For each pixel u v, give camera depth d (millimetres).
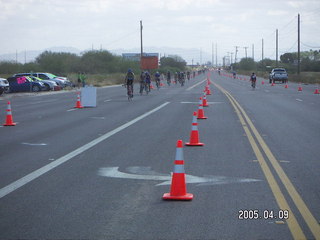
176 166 8086
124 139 14953
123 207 7625
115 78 80688
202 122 19609
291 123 19281
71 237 6297
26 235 6383
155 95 39719
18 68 90938
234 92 44125
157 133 16312
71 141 14609
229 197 8164
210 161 11344
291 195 8297
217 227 6633
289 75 91500
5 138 15430
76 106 28031
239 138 15070
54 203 7875
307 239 6176
